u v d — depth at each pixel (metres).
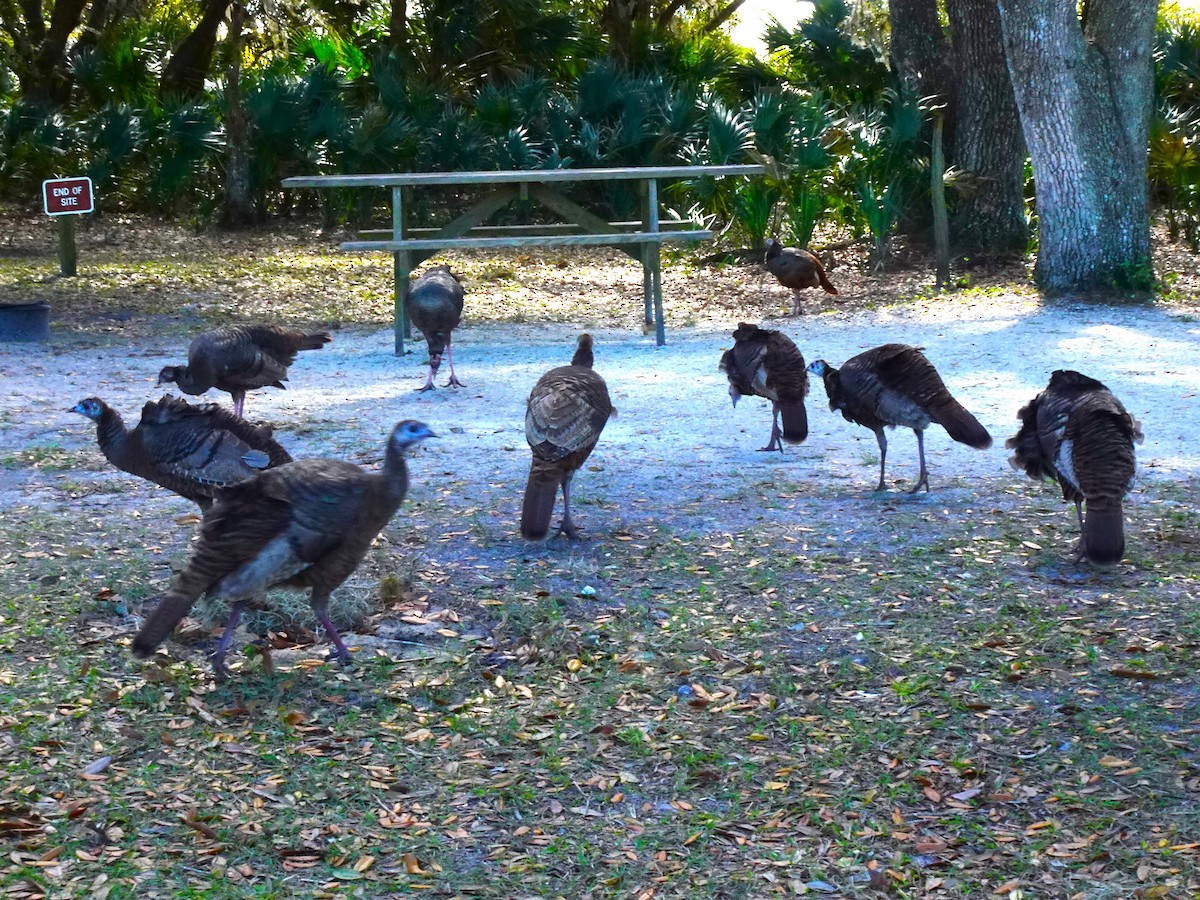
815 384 9.12
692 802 4.43
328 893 3.84
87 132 14.77
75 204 12.37
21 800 4.29
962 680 5.33
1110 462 5.90
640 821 4.30
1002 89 12.50
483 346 10.28
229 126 15.41
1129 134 11.01
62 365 9.61
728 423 8.38
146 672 5.33
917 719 4.97
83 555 6.78
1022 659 5.50
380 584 6.22
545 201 10.09
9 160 14.64
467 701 5.18
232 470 6.19
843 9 14.26
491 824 4.28
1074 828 4.21
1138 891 3.82
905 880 3.92
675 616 6.01
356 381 9.31
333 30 16.94
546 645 5.65
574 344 10.32
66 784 4.41
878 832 4.20
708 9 20.23
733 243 13.71
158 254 13.95
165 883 3.85
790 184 13.11
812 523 7.11
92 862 3.95
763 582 6.45
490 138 14.89
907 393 7.15
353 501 4.93
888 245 12.64
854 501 7.31
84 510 7.27
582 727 4.95
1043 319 10.43
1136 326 10.13
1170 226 12.98
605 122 14.91
